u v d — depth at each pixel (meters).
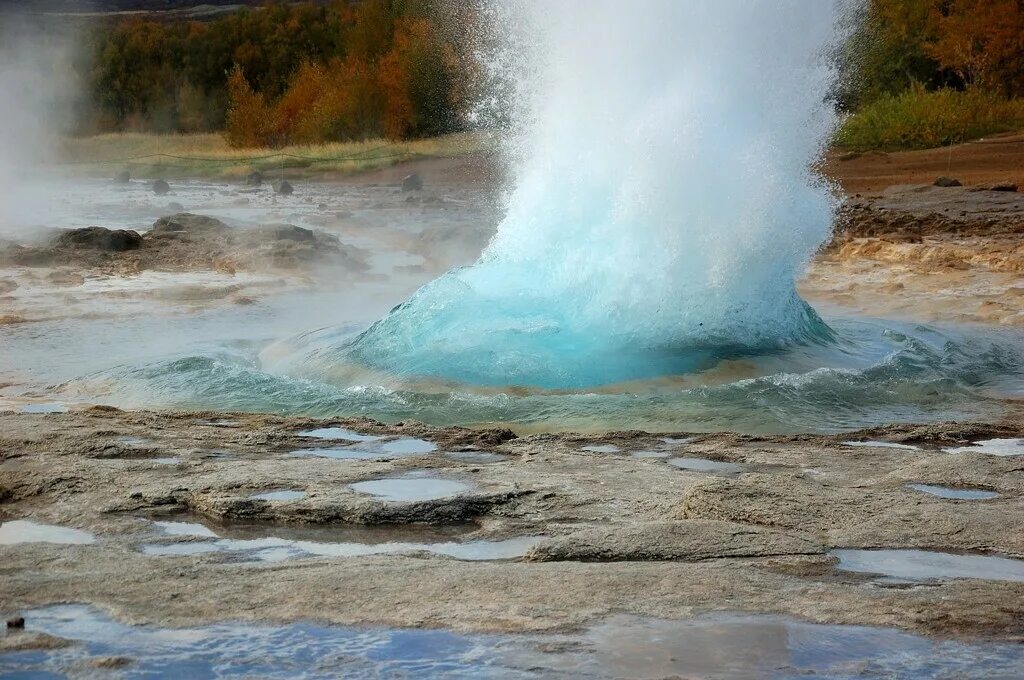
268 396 8.77
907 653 3.88
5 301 13.96
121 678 3.67
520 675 3.69
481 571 4.70
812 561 4.88
